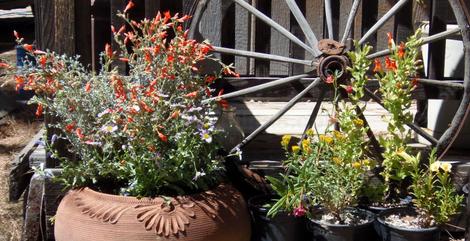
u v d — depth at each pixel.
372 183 2.90
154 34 2.71
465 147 3.33
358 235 2.65
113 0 3.03
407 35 3.21
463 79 3.15
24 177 3.07
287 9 3.22
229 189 2.66
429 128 3.49
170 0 3.17
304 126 3.58
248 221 2.66
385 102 2.78
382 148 2.93
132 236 2.44
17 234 3.29
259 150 3.23
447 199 2.66
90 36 2.96
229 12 3.20
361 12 3.28
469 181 2.82
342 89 2.93
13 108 5.27
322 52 2.89
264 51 3.25
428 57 3.20
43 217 2.96
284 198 2.61
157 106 2.52
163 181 2.57
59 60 2.79
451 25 3.32
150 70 2.60
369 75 3.26
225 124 2.92
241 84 3.10
